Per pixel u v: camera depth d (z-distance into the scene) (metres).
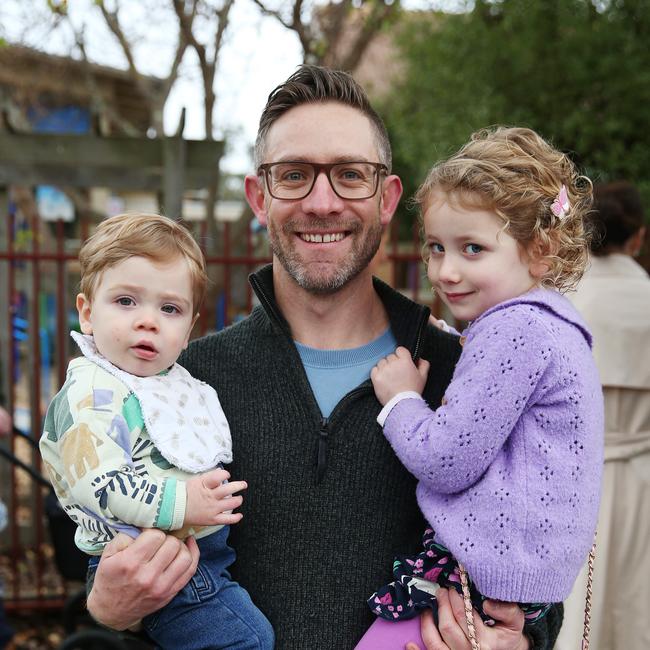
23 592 4.52
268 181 1.75
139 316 1.59
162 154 4.47
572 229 1.69
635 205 3.16
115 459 1.49
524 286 1.65
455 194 1.62
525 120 7.00
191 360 1.84
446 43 7.48
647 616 2.89
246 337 1.83
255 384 1.76
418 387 1.69
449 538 1.51
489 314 1.60
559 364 1.52
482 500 1.50
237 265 4.71
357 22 5.99
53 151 4.43
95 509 1.47
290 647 1.62
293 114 1.72
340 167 1.70
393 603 1.59
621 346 2.95
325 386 1.76
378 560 1.65
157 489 1.47
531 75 7.14
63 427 1.52
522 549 1.46
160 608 1.56
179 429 1.58
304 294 1.78
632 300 3.02
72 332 1.65
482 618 1.55
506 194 1.58
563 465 1.50
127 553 1.45
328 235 1.71
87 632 3.36
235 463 1.71
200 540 1.61
